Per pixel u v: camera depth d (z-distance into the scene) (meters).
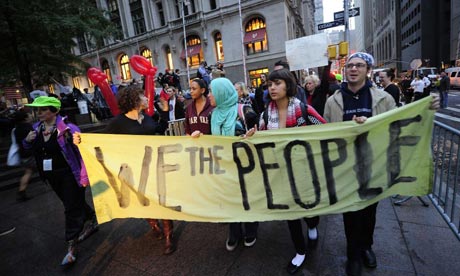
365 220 2.29
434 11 48.44
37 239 3.34
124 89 2.69
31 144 3.00
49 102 2.65
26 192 5.14
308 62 5.41
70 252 2.71
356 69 2.08
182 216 2.53
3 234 3.53
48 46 10.44
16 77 12.28
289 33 24.03
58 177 2.73
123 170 2.58
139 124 2.75
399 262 2.31
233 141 2.38
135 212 2.62
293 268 2.30
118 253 2.85
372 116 2.15
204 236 3.03
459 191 3.39
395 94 3.84
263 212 2.39
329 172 2.23
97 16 11.02
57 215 4.02
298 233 2.32
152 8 28.28
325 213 2.27
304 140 2.23
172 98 7.17
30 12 8.81
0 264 2.86
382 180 2.18
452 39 40.25
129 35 30.98
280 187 2.34
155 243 2.98
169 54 29.16
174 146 2.51
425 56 50.31
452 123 9.03
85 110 11.72
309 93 4.22
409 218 2.98
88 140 2.56
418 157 2.11
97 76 3.75
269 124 2.38
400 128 2.10
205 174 2.48
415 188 2.15
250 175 2.39
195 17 25.61
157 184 2.56
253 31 23.47
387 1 83.06
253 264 2.48
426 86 13.57
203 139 2.45
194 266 2.53
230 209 2.45
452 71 22.22
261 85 6.25
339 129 2.15
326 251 2.56
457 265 2.22
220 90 2.49
